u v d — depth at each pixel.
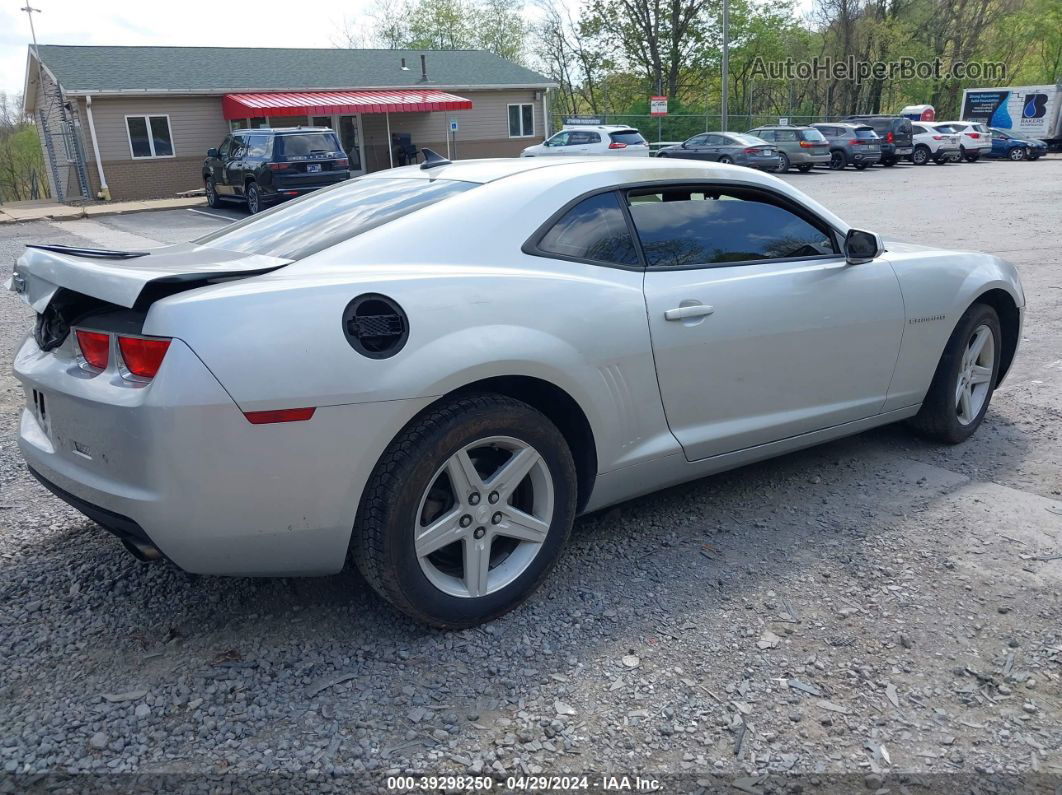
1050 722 2.34
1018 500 3.74
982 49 56.22
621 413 2.99
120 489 2.34
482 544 2.71
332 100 27.20
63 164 27.62
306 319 2.33
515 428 2.67
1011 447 4.40
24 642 2.70
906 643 2.69
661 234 3.23
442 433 2.51
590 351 2.85
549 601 2.95
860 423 3.95
